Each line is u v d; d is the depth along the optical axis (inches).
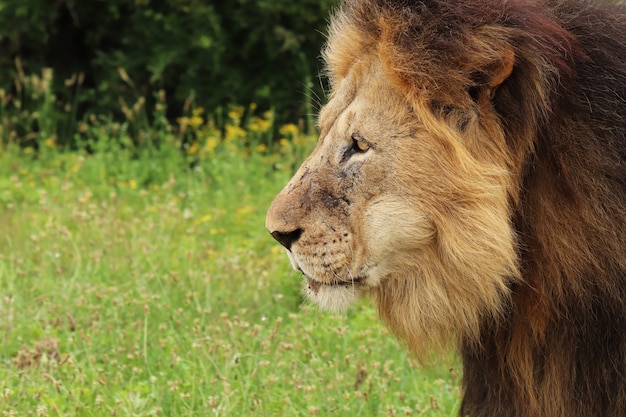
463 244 178.7
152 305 291.4
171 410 235.6
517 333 186.7
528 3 185.0
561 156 179.3
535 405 188.2
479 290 180.5
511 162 180.9
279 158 468.1
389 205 183.5
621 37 188.4
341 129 187.9
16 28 514.3
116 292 300.8
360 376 253.1
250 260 336.5
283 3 502.9
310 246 188.5
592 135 179.9
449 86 179.6
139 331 272.7
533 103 179.2
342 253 187.0
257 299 310.2
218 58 512.4
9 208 392.8
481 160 179.9
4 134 507.5
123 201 417.7
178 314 285.7
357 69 189.8
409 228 182.2
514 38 178.2
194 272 321.1
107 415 230.7
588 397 185.2
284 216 189.6
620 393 183.3
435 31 180.4
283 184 426.3
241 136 499.8
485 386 197.9
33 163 469.7
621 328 181.3
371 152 184.2
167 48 513.0
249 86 526.6
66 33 540.7
